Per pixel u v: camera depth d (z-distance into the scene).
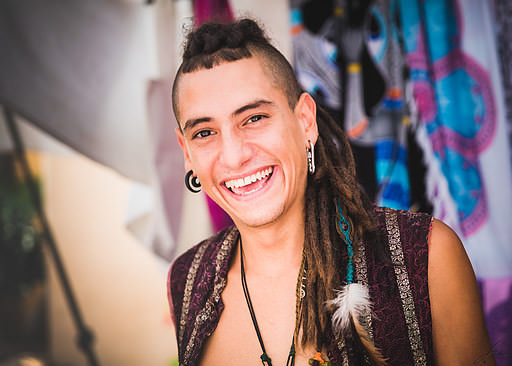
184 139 0.99
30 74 2.39
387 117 2.30
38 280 3.47
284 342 0.93
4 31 2.38
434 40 2.29
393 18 2.31
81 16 2.44
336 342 0.90
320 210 0.96
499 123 2.24
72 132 2.43
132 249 3.48
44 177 3.46
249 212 0.92
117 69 2.45
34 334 3.44
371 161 2.28
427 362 0.89
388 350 0.89
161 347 3.43
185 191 2.51
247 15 1.12
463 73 2.28
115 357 3.40
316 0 2.32
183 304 1.15
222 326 1.01
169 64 2.44
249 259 1.01
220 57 0.91
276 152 0.90
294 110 0.95
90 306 3.44
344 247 0.96
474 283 0.91
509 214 2.23
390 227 0.95
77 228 3.47
